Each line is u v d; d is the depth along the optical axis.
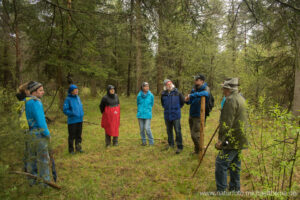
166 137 5.58
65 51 5.90
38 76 7.67
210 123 7.17
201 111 3.54
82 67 7.36
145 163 3.82
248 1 3.13
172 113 4.29
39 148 1.94
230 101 2.29
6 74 6.43
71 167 3.65
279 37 3.56
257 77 8.30
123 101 14.65
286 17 3.26
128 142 5.35
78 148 4.58
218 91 11.93
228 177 3.18
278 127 1.93
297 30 3.36
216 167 2.60
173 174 3.31
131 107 11.97
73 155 4.36
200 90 3.77
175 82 13.05
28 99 2.54
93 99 16.14
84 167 3.65
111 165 3.75
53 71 7.95
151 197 2.68
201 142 3.62
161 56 11.66
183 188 2.84
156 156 4.18
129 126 7.41
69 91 4.42
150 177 3.25
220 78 11.99
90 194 2.72
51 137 2.54
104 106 4.89
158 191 2.82
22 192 1.60
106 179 3.19
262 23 3.30
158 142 5.26
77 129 4.55
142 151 4.52
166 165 3.68
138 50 11.49
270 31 3.64
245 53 9.12
